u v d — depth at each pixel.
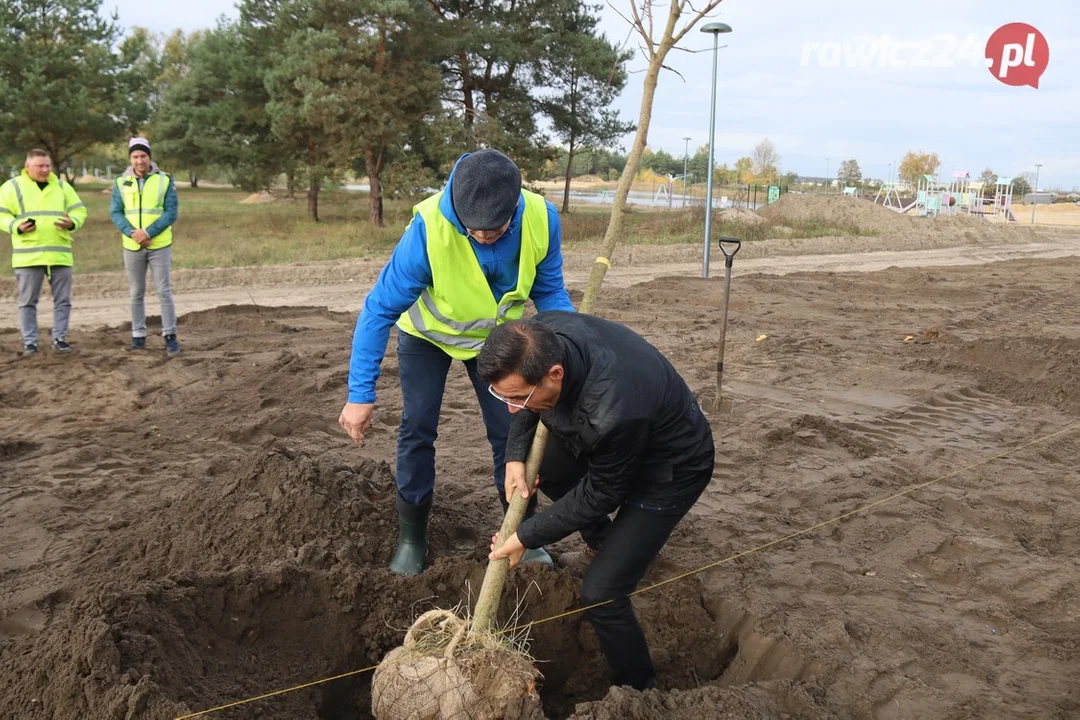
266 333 9.70
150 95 29.67
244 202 41.84
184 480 5.18
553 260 3.66
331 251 18.11
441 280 3.36
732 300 11.96
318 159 24.67
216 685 3.06
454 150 23.34
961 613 3.65
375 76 21.86
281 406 6.69
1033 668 3.24
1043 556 4.18
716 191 52.97
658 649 3.46
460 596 3.64
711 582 3.89
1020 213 48.59
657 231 23.41
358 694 3.40
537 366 2.49
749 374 7.64
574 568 3.94
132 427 6.24
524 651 3.00
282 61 22.59
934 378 7.39
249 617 3.36
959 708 2.97
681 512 2.94
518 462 3.18
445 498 4.87
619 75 27.89
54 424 6.30
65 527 4.49
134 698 2.66
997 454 5.61
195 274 14.41
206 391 7.20
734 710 2.82
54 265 8.22
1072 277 14.90
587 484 2.78
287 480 4.16
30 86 20.47
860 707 2.99
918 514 4.61
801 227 25.98
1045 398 6.91
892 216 27.92
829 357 8.25
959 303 11.95
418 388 3.68
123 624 2.97
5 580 3.91
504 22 25.91
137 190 8.19
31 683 2.90
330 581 3.54
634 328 9.93
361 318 3.48
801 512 4.70
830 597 3.78
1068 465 5.43
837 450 5.69
